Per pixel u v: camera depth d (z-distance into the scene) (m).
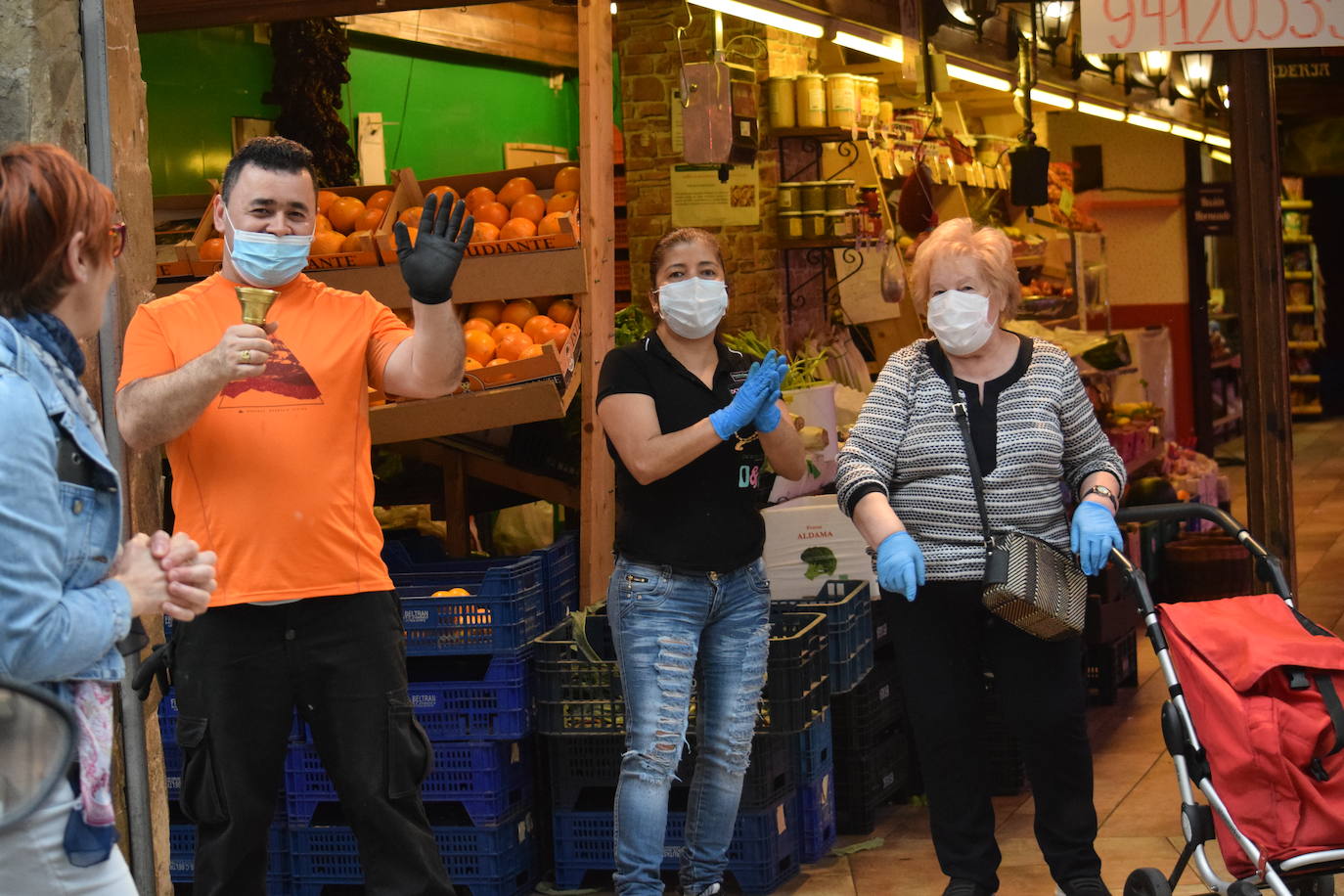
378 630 3.31
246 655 3.23
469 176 5.61
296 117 7.65
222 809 3.26
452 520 5.82
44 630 2.06
